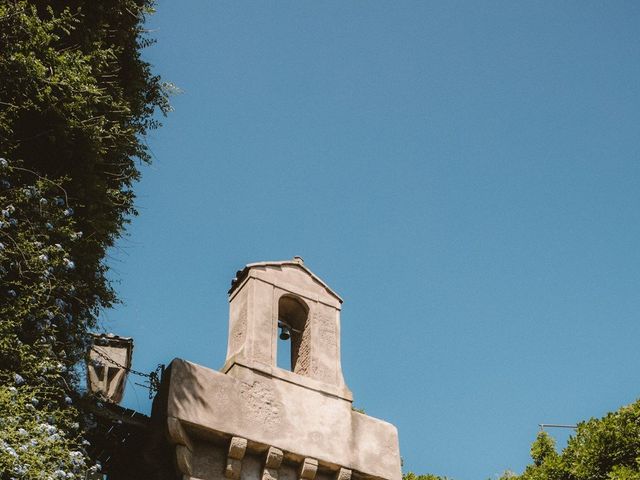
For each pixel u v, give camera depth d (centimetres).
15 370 1045
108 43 1441
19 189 1135
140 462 1347
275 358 1510
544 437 2328
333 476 1460
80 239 1241
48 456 970
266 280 1603
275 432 1420
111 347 1716
